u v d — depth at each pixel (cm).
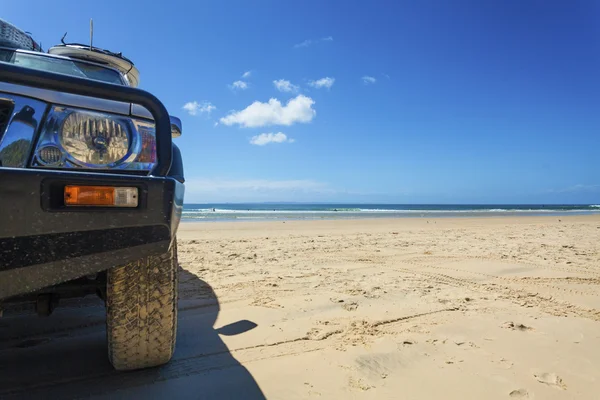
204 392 194
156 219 150
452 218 2125
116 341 197
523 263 564
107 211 143
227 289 399
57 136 162
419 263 565
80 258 141
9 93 155
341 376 214
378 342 263
